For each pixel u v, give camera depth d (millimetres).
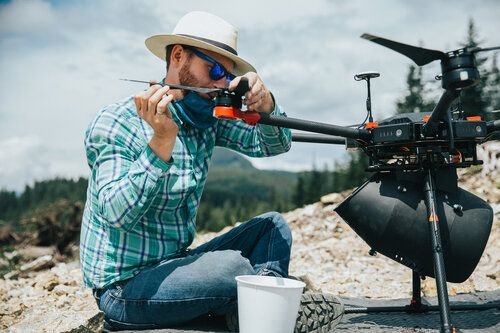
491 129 2314
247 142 2914
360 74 2523
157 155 2119
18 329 2486
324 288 4043
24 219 8727
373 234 2492
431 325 2455
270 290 1983
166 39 2475
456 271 2414
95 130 2324
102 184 2225
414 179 2414
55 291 3887
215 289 2250
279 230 2525
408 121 2312
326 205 7688
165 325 2400
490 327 2391
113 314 2400
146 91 2033
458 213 2385
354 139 2408
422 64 1922
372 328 2418
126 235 2348
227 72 2457
